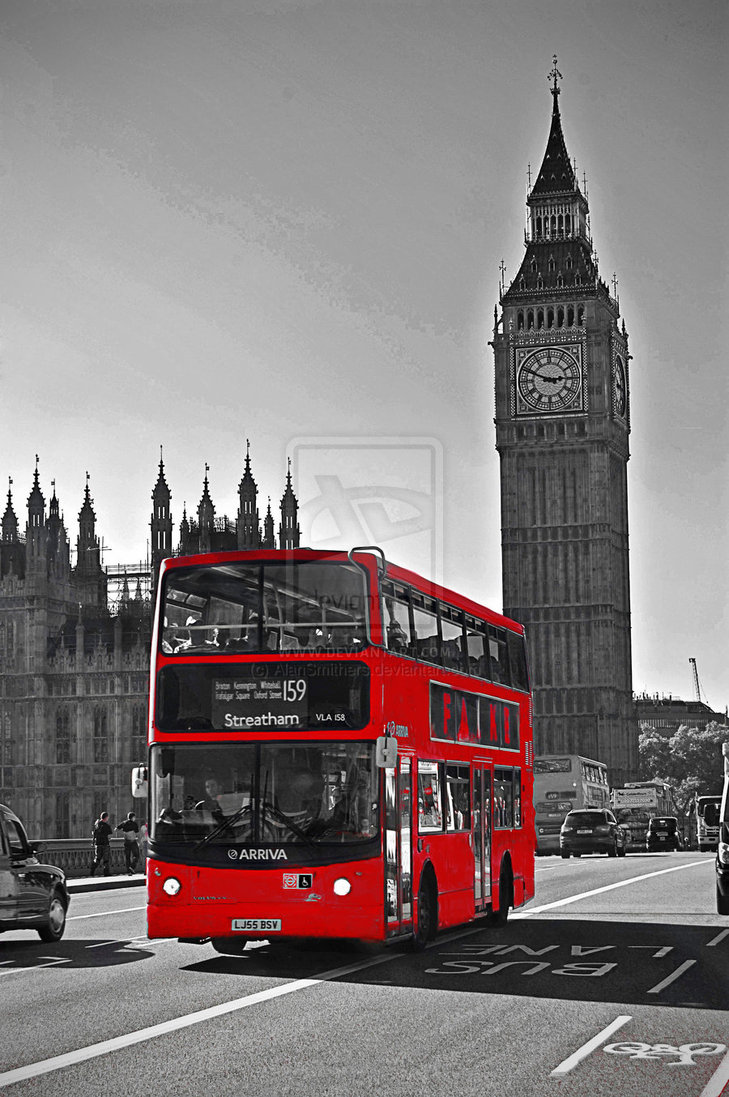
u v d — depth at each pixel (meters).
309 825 21.92
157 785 22.38
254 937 22.33
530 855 32.94
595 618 166.38
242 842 21.94
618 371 174.00
